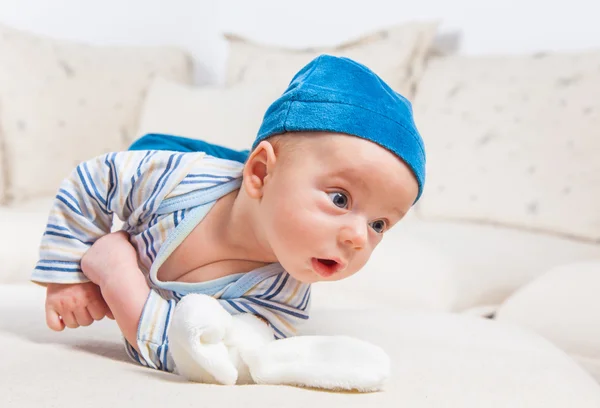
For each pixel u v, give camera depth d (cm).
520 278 148
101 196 86
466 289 137
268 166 75
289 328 84
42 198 208
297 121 74
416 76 207
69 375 65
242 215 80
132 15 261
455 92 194
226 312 73
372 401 64
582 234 168
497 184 179
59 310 84
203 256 83
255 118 198
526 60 191
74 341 86
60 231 85
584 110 175
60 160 214
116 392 60
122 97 226
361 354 68
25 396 58
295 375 69
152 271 83
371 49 206
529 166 176
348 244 71
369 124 72
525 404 69
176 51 245
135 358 79
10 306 103
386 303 131
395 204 73
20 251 137
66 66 221
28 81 213
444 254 143
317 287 135
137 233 86
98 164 87
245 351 73
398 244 144
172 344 70
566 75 181
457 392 70
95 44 256
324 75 76
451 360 84
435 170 189
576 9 198
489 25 211
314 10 242
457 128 189
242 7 256
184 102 207
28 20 245
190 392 62
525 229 176
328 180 71
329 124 72
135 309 77
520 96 184
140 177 84
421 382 73
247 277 81
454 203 184
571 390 77
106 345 86
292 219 72
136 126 227
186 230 82
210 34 262
